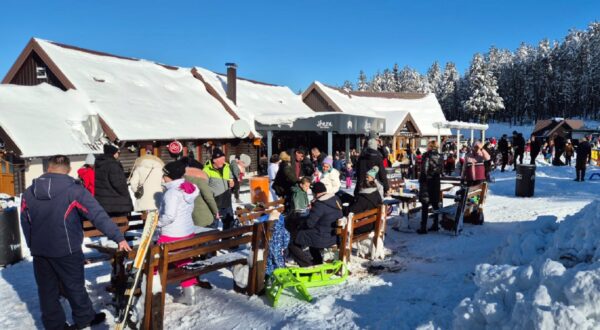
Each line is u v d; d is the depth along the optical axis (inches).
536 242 198.7
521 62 4362.7
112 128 610.9
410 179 835.4
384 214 278.8
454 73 4421.8
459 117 4328.3
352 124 773.3
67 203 167.3
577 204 466.3
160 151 690.2
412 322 166.9
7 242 275.3
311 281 221.0
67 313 194.9
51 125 573.6
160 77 874.8
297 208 294.2
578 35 4357.8
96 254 237.5
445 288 202.8
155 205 285.9
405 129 1229.7
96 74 735.1
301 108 1074.7
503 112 4284.0
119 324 167.3
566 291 126.8
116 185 266.2
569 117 3860.7
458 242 310.0
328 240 241.3
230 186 307.9
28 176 544.1
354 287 219.5
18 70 725.9
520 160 849.5
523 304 129.0
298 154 410.6
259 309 195.8
